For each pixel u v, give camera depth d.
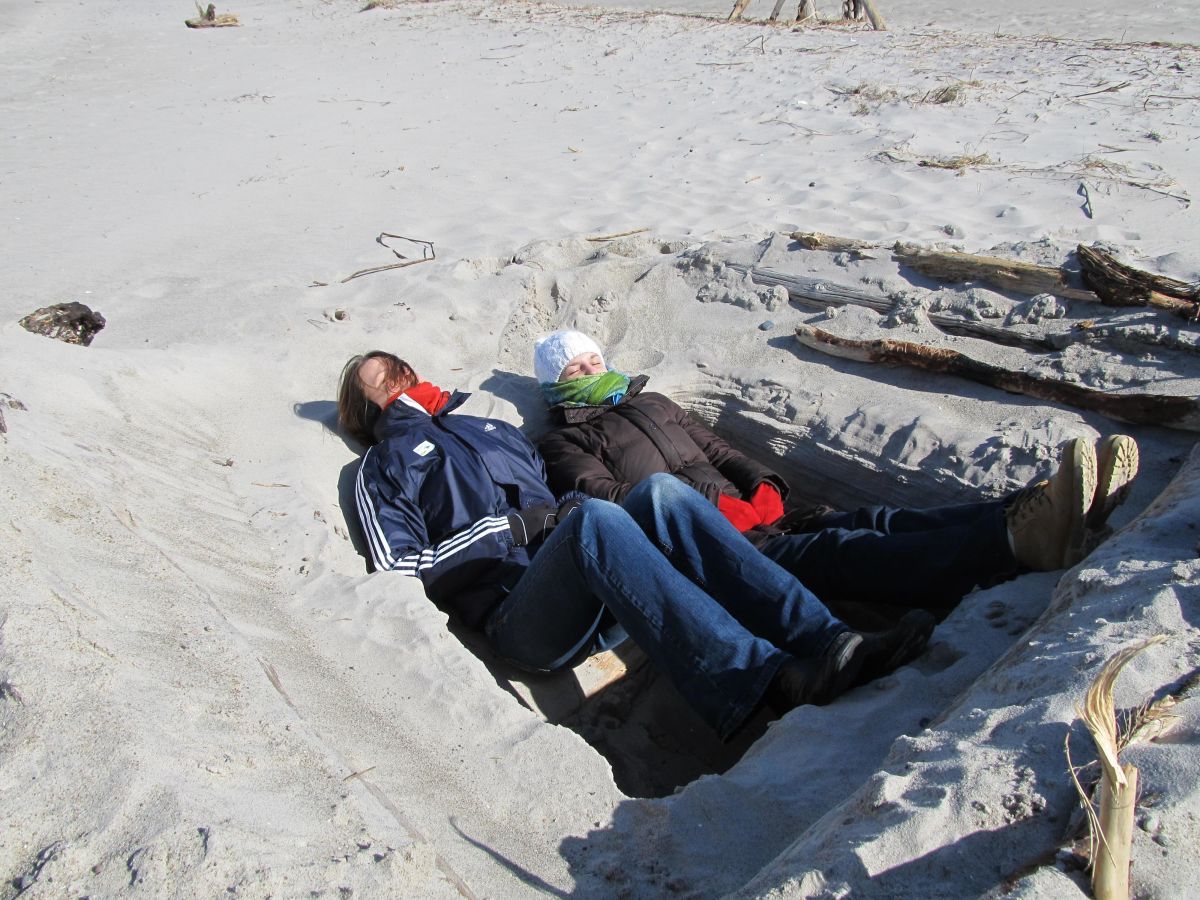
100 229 7.50
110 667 2.27
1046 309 4.54
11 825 1.89
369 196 8.09
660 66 12.16
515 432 4.23
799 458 4.63
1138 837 1.76
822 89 10.11
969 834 1.87
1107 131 7.81
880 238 6.09
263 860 1.90
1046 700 2.16
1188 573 2.52
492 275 5.99
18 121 11.26
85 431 3.57
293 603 3.17
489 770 2.54
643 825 2.37
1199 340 4.06
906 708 2.67
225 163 9.23
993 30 13.99
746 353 5.11
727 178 7.74
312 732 2.46
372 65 13.78
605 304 5.65
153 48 15.84
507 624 3.35
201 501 3.55
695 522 3.15
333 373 4.84
